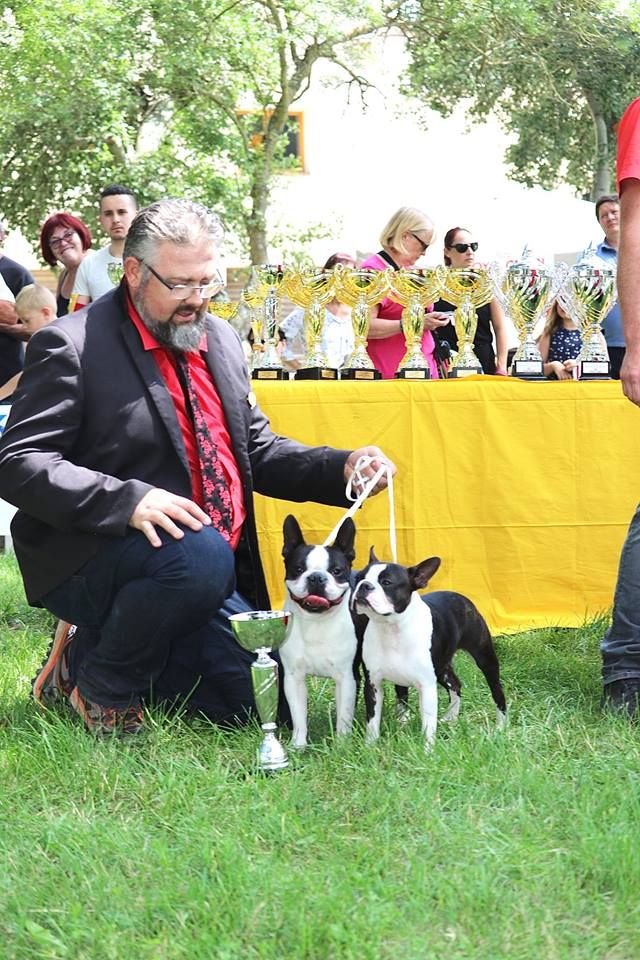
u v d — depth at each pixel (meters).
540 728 3.59
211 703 3.86
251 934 2.32
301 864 2.69
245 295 5.57
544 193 12.20
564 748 3.43
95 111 15.78
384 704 4.11
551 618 5.13
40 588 3.70
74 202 18.44
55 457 3.50
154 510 3.44
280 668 3.85
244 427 3.85
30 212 18.17
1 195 17.92
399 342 6.11
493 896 2.44
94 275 7.35
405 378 5.25
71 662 3.91
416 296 5.33
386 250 6.37
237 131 17.73
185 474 3.65
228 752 3.47
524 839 2.73
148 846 2.76
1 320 7.36
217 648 3.80
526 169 18.58
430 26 17.20
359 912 2.37
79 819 2.92
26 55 15.07
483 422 5.04
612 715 3.79
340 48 18.45
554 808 2.93
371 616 3.41
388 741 3.43
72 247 8.16
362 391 5.01
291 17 16.48
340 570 3.54
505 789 3.06
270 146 17.75
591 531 5.11
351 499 3.87
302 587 3.45
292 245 20.28
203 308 3.61
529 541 5.09
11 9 15.21
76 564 3.59
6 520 8.27
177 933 2.33
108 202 7.21
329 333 7.57
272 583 5.12
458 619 3.73
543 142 18.28
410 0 17.20
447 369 6.46
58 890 2.54
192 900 2.44
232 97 16.91
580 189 19.28
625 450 5.11
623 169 3.86
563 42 17.06
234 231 18.58
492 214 11.96
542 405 5.07
